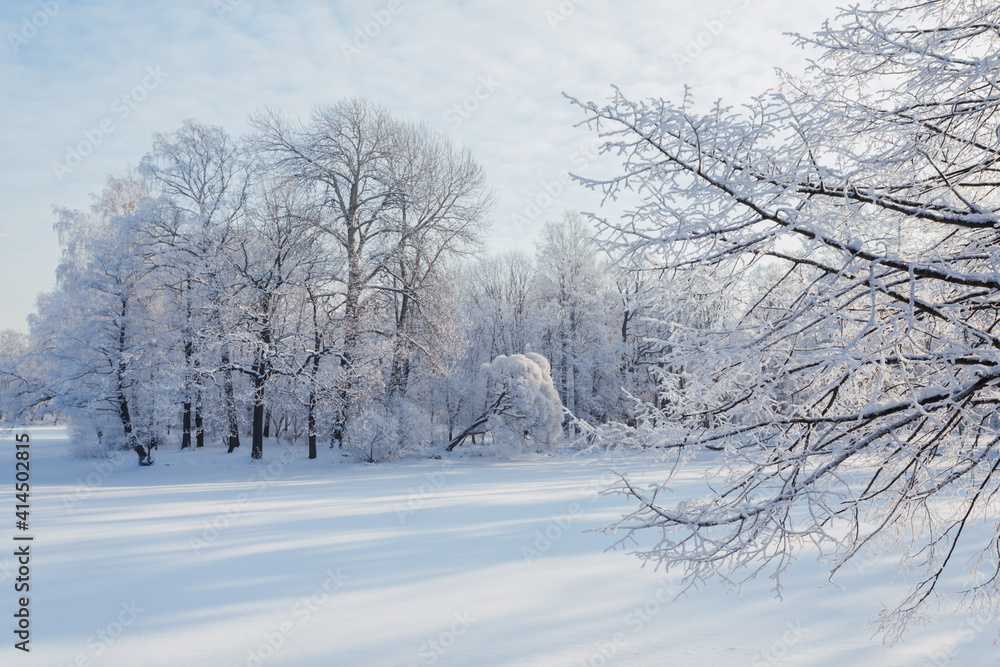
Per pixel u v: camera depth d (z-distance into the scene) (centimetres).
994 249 287
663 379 338
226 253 2270
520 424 2516
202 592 650
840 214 282
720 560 300
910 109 330
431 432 2577
